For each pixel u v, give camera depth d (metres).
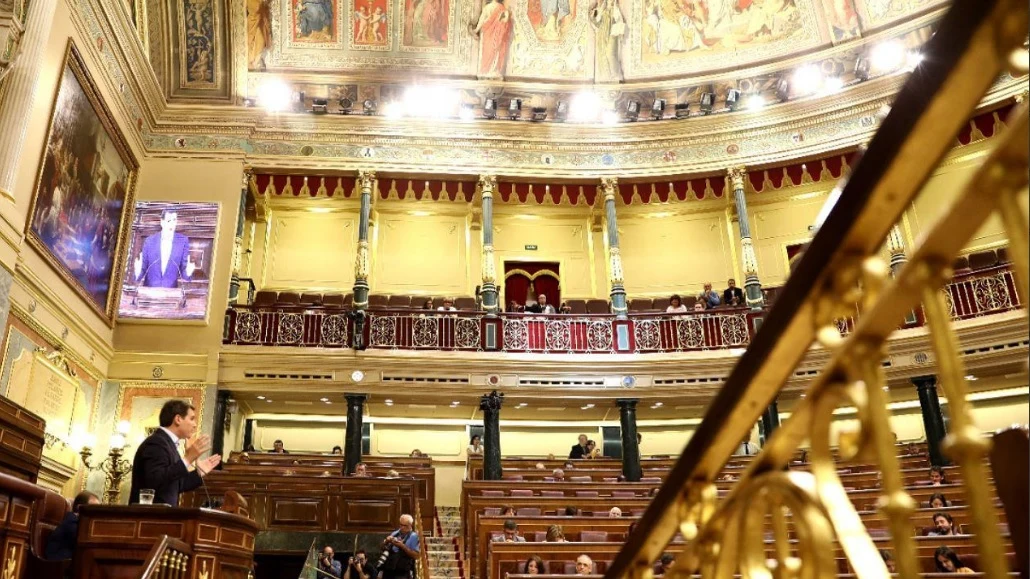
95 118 13.66
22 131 10.66
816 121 17.64
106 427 14.58
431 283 19.31
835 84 17.61
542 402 16.59
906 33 17.05
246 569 5.65
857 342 1.17
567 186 18.55
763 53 18.39
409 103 18.06
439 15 18.66
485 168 17.89
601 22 18.66
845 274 1.18
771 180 18.16
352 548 12.30
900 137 1.05
